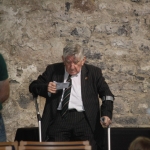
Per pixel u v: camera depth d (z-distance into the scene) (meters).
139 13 14.40
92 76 10.88
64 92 10.64
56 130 10.59
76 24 14.27
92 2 14.32
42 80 11.01
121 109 14.34
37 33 14.16
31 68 14.12
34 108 14.09
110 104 10.64
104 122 10.33
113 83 14.34
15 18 14.08
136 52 14.41
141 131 13.04
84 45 14.27
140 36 14.41
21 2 14.11
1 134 10.32
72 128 10.55
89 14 14.30
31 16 14.14
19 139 12.80
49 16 14.20
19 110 14.02
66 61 10.54
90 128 10.55
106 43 14.34
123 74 14.37
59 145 8.48
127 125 14.33
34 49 14.15
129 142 12.96
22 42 14.10
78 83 10.73
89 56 14.26
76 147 8.36
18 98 14.04
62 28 14.23
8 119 13.95
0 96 10.27
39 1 14.16
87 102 10.61
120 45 14.37
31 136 12.83
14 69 14.06
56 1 14.22
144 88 14.41
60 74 10.91
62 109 10.55
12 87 14.03
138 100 14.41
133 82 14.41
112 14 14.38
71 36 14.26
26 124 14.02
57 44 14.21
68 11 14.26
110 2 14.36
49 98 10.80
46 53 14.19
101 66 14.29
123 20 14.40
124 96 14.37
